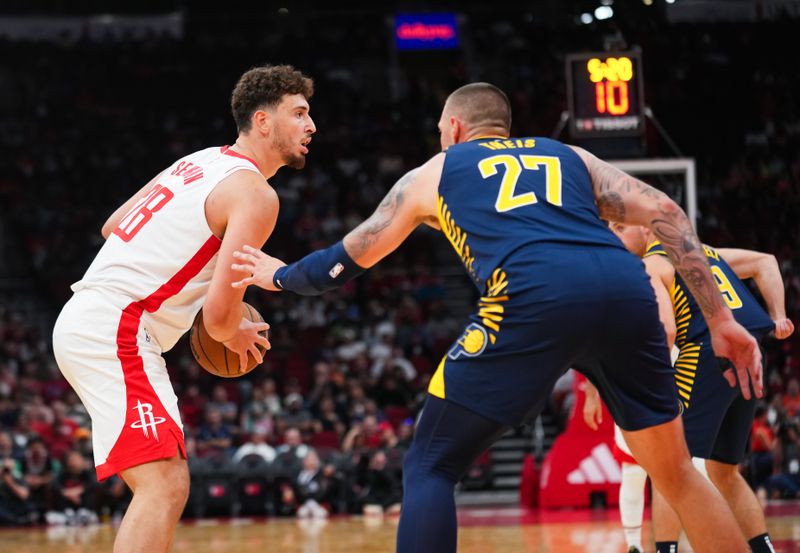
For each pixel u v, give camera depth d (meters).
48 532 12.62
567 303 3.34
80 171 26.78
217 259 3.99
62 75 29.64
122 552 3.67
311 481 14.38
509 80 30.02
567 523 10.89
